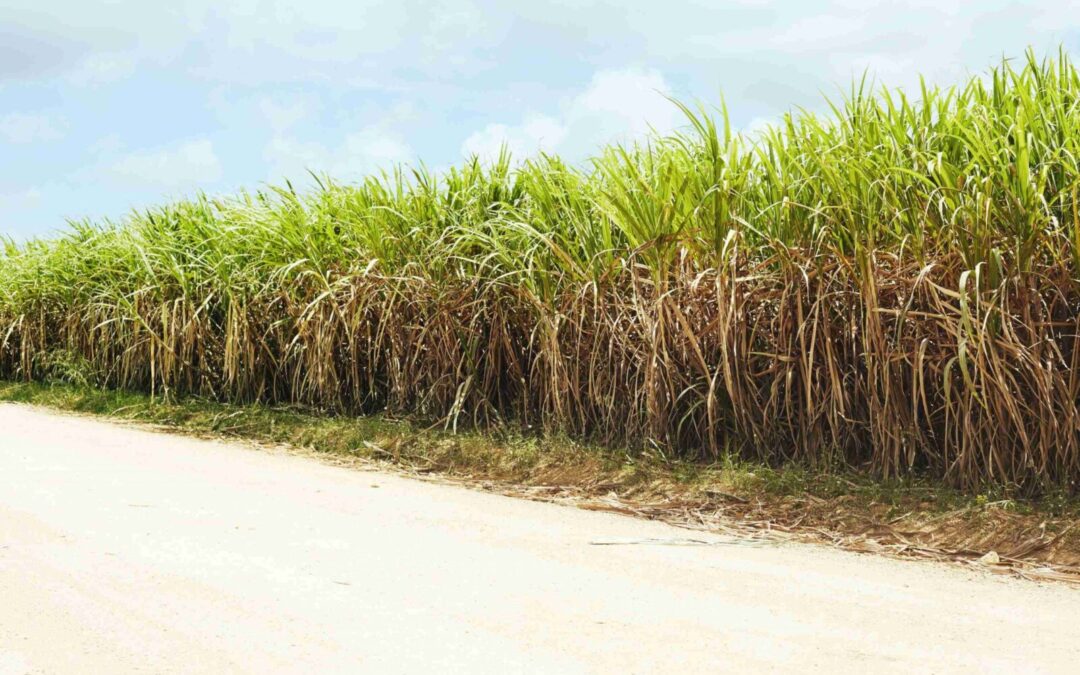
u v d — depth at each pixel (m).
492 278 8.61
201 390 11.32
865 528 5.85
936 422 6.46
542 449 7.84
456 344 8.79
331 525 5.47
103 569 4.37
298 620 3.74
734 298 6.73
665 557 4.99
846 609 4.09
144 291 11.62
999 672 3.35
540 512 6.19
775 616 3.95
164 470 7.25
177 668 3.23
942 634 3.77
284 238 10.30
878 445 6.43
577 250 8.12
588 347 7.86
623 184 7.43
